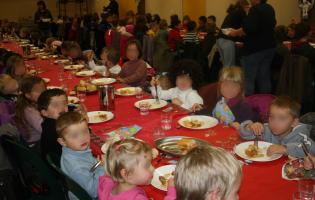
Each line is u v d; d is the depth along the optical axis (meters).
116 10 12.68
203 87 3.20
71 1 14.80
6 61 4.41
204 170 1.04
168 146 2.00
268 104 2.67
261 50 4.91
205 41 6.66
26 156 1.93
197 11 10.68
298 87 4.47
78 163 1.83
